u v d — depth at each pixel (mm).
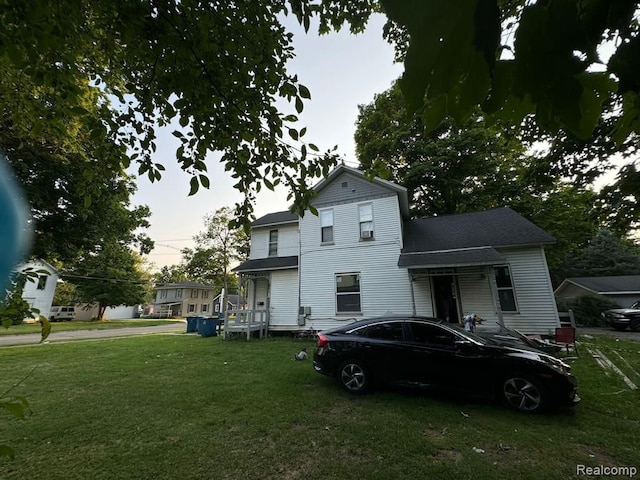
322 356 5445
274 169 2641
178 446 3438
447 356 4660
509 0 738
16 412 1108
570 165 5996
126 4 1828
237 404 4633
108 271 30141
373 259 11336
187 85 2176
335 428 3791
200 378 6094
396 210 11383
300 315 11953
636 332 13820
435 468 2945
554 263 15828
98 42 2254
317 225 12531
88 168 2369
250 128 2467
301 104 2389
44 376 6430
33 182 10547
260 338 12086
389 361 4941
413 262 9750
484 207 17234
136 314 46875
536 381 4199
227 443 3490
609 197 4168
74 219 13000
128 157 2387
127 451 3350
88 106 2965
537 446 3322
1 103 2412
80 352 9445
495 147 15773
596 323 17203
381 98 18656
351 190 12273
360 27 3152
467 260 8867
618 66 509
